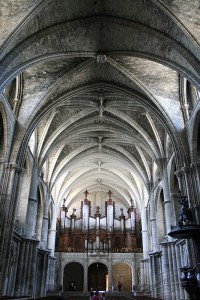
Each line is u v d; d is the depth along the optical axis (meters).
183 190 19.92
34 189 25.94
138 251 41.97
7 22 15.53
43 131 26.88
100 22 18.08
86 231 44.62
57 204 40.03
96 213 46.41
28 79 22.25
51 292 34.50
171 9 15.72
